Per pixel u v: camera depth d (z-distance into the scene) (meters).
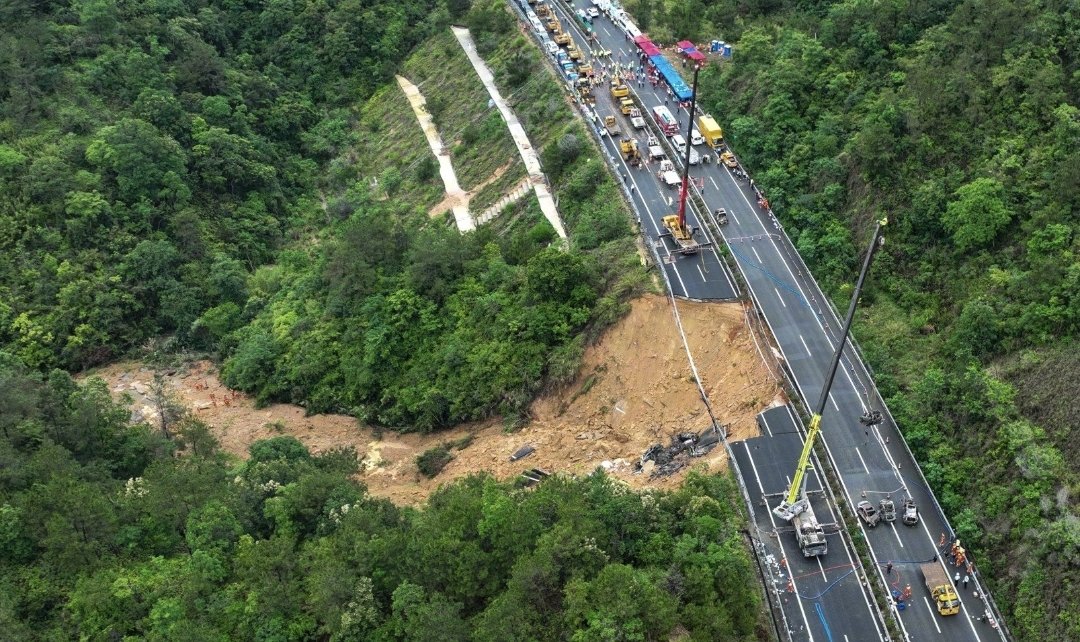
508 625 70.56
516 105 179.00
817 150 133.25
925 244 117.12
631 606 69.94
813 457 99.25
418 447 122.38
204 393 139.38
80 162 160.50
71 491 89.19
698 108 158.88
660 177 141.88
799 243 124.81
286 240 177.62
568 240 138.62
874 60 139.62
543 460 110.94
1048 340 98.75
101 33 184.12
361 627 75.94
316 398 133.12
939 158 120.50
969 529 90.25
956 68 125.81
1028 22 127.31
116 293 148.50
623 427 111.75
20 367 129.75
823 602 86.19
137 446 111.88
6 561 86.25
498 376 119.38
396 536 82.06
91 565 85.44
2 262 147.38
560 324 120.12
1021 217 110.38
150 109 171.75
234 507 93.00
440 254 136.25
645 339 116.12
